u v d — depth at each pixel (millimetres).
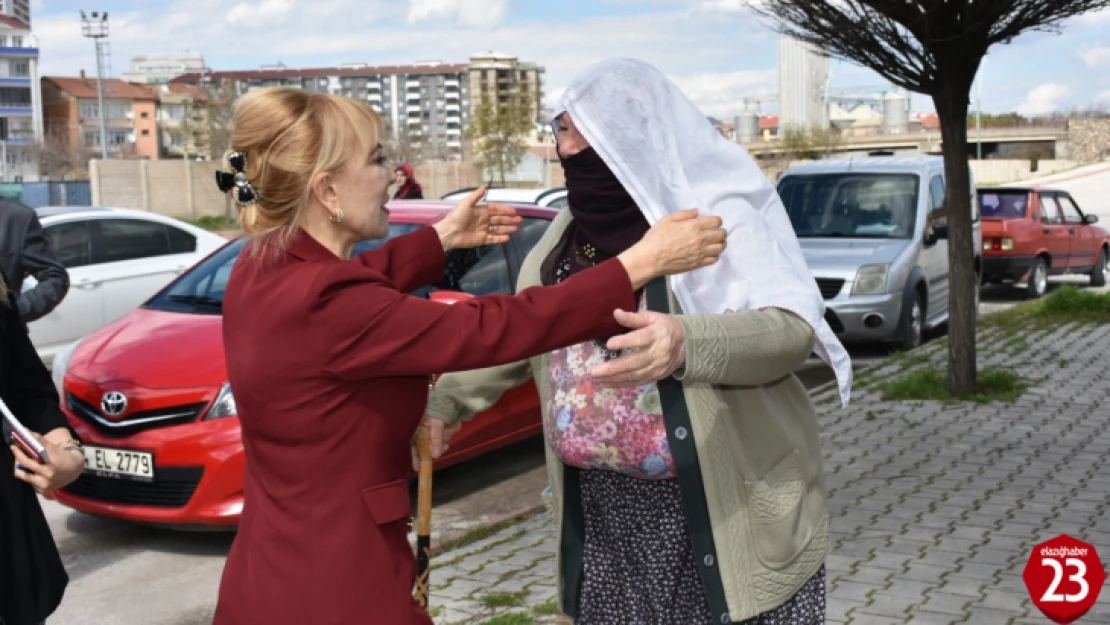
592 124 2260
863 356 10898
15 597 2396
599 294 1901
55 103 131500
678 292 2262
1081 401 7957
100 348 5578
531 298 1884
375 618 1868
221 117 66500
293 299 1852
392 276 2438
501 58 181750
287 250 1916
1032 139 95375
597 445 2340
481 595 4328
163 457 4969
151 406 5066
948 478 5918
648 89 2287
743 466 2250
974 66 7715
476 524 5535
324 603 1846
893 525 5082
